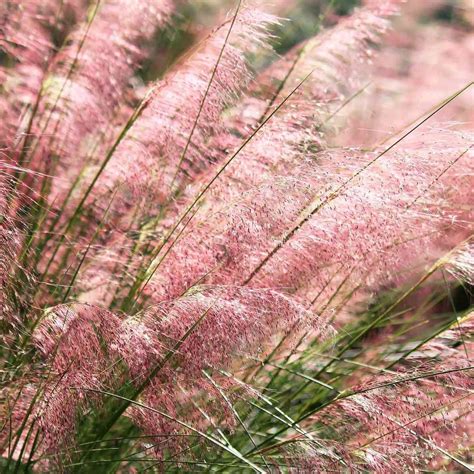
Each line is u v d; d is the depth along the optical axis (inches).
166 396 195.0
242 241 208.4
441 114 308.0
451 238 252.7
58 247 233.1
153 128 239.3
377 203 211.2
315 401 232.8
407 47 343.3
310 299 236.4
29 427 200.2
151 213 250.4
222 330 191.3
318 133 249.4
